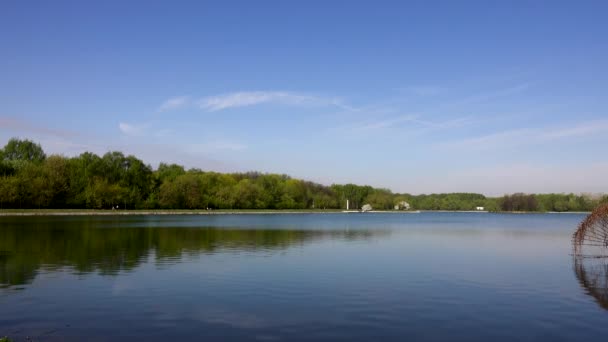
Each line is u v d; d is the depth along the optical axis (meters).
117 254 36.91
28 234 54.91
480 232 72.75
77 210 132.50
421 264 32.88
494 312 19.39
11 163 131.75
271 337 15.95
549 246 47.44
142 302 20.61
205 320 17.92
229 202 180.25
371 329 16.95
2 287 23.64
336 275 27.88
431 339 15.86
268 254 38.06
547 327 17.25
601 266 32.41
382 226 91.56
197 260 33.91
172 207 166.12
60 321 17.59
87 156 147.62
